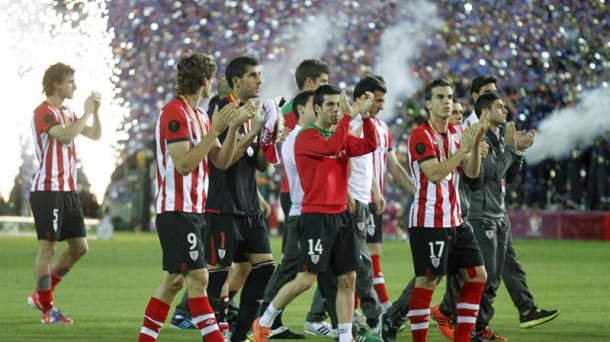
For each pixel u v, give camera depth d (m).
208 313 19.33
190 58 19.53
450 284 24.48
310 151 20.44
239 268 23.44
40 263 27.11
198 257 19.17
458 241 21.30
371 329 24.28
